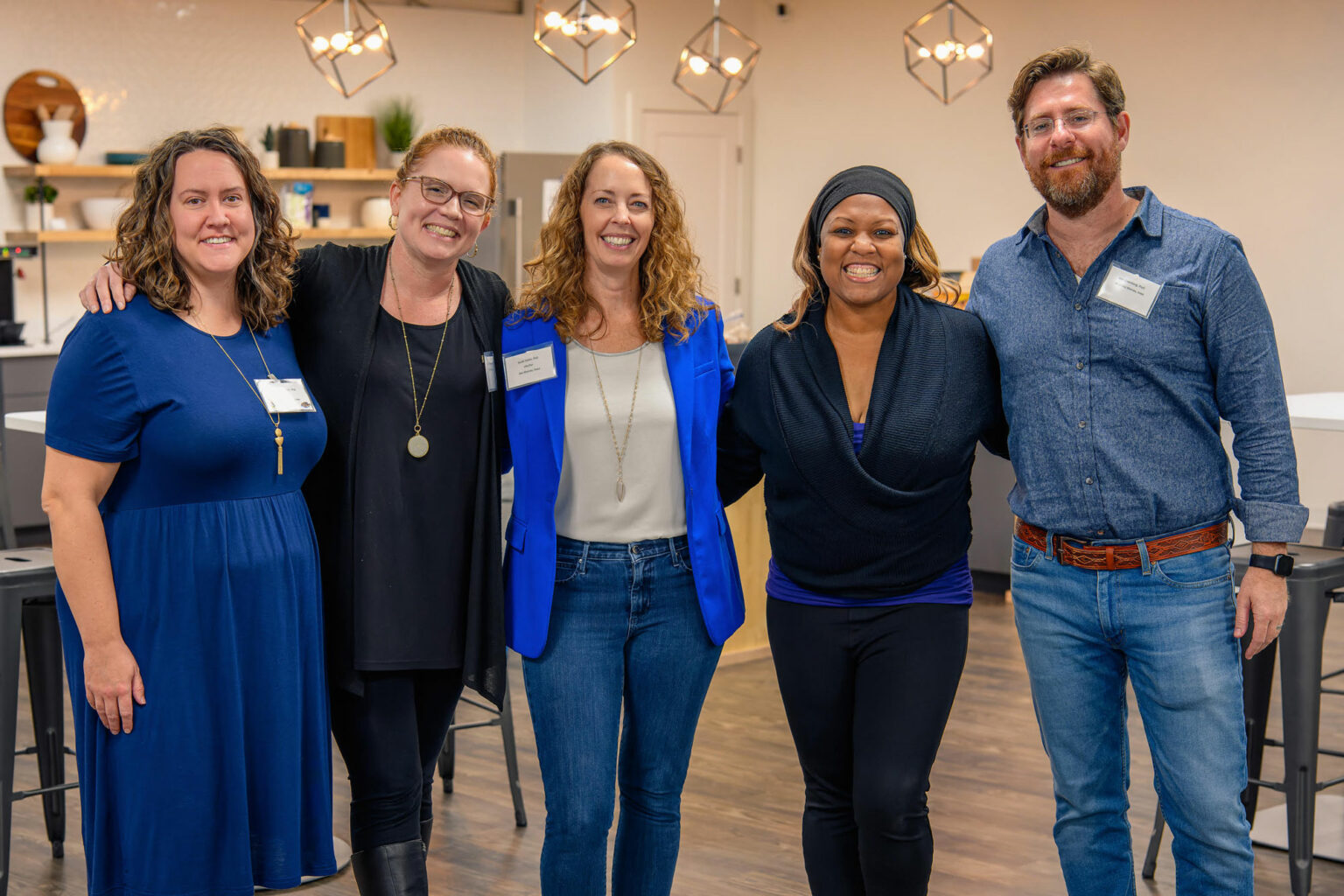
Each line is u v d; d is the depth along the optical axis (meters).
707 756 4.29
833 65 10.26
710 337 2.60
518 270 9.17
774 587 2.57
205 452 2.31
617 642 2.51
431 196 2.45
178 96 9.04
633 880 2.62
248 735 2.39
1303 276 7.95
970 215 9.55
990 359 2.51
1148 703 2.41
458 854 3.50
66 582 2.29
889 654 2.44
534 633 2.47
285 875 2.42
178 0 8.98
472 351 2.56
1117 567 2.37
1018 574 2.53
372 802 2.53
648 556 2.48
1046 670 2.47
